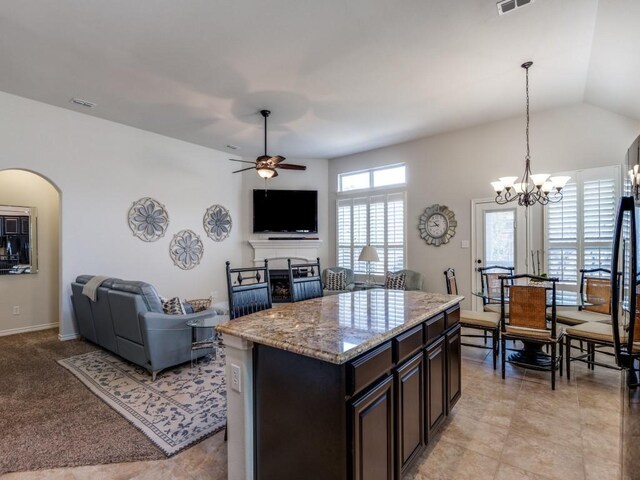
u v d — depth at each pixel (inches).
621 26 104.1
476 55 126.3
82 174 179.6
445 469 75.1
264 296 110.2
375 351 58.8
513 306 122.4
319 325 67.8
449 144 213.2
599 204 163.8
